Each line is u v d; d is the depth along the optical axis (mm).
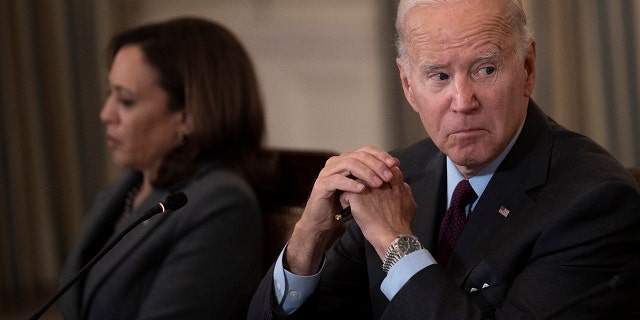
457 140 4148
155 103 6652
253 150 6848
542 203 4215
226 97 6652
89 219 7152
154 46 6672
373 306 4738
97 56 12258
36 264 12320
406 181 4957
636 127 10969
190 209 6320
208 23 6871
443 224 4586
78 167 12445
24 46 12039
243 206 6371
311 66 12367
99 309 6453
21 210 12133
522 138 4426
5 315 11656
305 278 4660
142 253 6320
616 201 3996
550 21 11164
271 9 12297
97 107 12352
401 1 4293
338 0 12211
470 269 4258
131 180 7211
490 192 4391
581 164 4258
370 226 4316
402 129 12211
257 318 4781
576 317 3920
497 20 4051
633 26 10789
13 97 12000
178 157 6605
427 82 4168
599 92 11094
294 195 7027
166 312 6066
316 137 12492
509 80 4098
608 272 3975
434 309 3996
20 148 12094
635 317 3996
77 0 12203
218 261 6223
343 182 4355
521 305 3975
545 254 4086
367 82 12281
